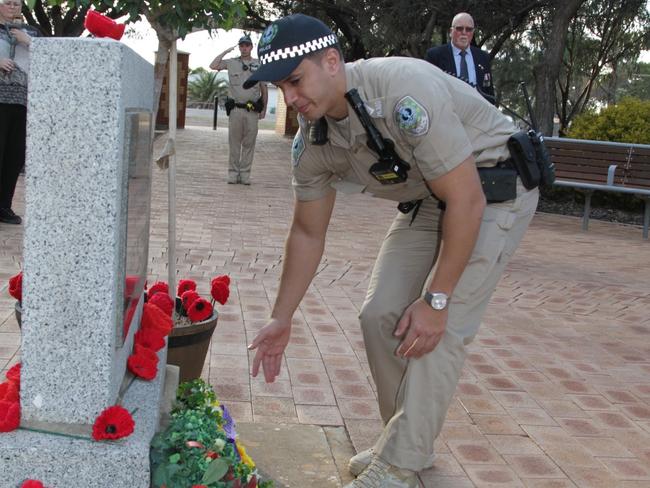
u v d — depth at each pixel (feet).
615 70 64.44
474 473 10.90
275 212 30.73
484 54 26.27
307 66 8.15
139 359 8.81
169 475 7.70
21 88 22.31
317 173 9.60
